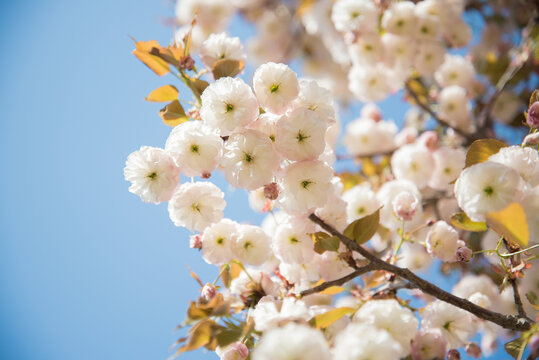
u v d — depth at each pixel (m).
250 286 0.88
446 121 1.38
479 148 0.82
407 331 0.81
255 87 0.82
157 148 0.85
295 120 0.81
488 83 1.45
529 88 1.33
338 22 1.16
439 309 0.85
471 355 0.85
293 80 0.82
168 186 0.84
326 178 0.83
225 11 1.45
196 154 0.83
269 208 0.91
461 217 0.84
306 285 0.99
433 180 1.16
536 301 0.95
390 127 1.52
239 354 0.81
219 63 0.88
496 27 1.49
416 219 0.98
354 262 0.85
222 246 0.87
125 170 0.85
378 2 1.16
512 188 0.75
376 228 0.85
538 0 1.25
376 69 1.24
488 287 1.02
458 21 1.20
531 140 0.81
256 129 0.83
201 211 0.86
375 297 0.90
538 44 1.20
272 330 0.76
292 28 1.84
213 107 0.82
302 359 0.73
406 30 1.15
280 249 0.88
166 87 0.88
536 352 0.78
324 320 0.80
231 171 0.82
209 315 0.77
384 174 1.34
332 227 0.86
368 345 0.75
